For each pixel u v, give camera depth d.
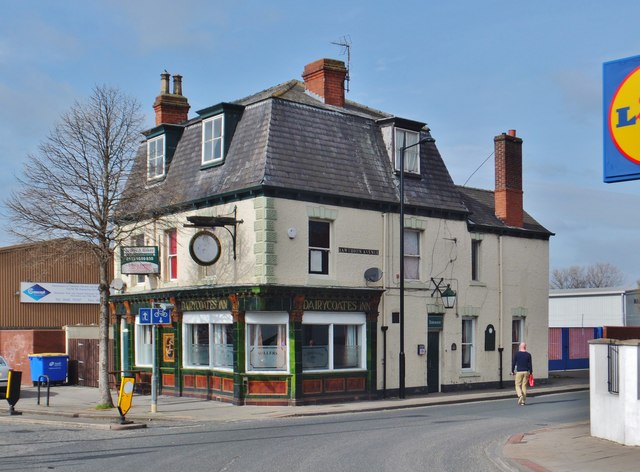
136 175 23.92
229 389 24.03
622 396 14.79
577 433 16.41
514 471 12.39
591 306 45.44
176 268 27.06
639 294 43.84
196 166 26.69
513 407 23.11
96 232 22.70
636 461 12.93
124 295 29.02
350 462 13.25
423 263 27.09
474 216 29.73
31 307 40.44
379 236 25.73
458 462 13.39
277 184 23.14
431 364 27.28
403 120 27.05
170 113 30.78
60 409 22.52
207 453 14.29
